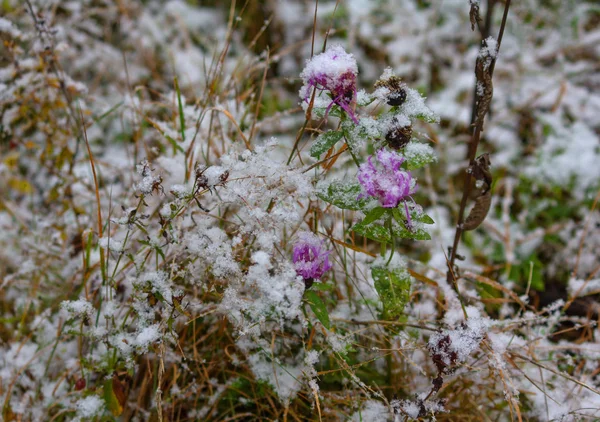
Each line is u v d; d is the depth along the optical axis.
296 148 0.53
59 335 0.56
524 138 0.79
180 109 0.60
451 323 0.55
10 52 0.67
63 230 0.64
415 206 0.49
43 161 0.68
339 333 0.54
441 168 0.77
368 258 0.59
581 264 0.69
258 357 0.55
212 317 0.57
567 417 0.53
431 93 0.89
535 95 0.82
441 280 0.59
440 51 0.92
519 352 0.56
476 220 0.55
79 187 0.66
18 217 0.70
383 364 0.57
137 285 0.52
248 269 0.52
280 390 0.54
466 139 0.79
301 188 0.52
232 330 0.57
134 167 0.65
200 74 0.86
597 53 0.88
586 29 0.91
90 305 0.53
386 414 0.53
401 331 0.54
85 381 0.56
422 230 0.49
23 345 0.60
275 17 0.96
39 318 0.60
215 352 0.57
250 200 0.52
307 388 0.54
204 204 0.58
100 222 0.56
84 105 0.71
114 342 0.52
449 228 0.72
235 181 0.52
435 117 0.49
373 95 0.49
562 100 0.81
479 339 0.50
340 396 0.54
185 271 0.52
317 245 0.50
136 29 0.93
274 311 0.50
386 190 0.47
